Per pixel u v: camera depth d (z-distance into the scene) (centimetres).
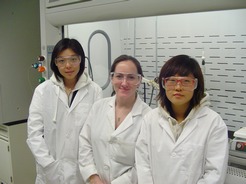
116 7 165
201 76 124
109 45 249
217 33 201
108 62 250
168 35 227
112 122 146
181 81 120
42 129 175
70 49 162
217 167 113
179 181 118
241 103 196
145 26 239
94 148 150
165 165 123
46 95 173
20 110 271
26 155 256
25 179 257
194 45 214
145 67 246
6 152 249
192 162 118
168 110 131
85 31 229
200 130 122
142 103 152
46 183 173
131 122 142
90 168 149
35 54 279
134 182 138
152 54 239
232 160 140
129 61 142
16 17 257
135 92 149
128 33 250
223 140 119
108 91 249
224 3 127
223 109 205
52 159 168
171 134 125
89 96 176
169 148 123
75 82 175
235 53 194
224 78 202
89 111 172
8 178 253
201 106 127
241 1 123
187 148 120
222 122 123
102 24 240
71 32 224
